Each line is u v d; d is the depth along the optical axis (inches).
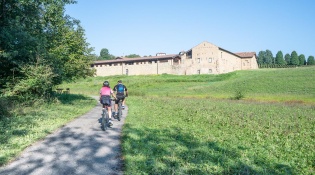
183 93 1750.7
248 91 1708.9
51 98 811.4
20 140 344.8
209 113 679.1
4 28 725.3
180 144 350.3
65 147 326.0
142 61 3398.1
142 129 440.1
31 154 295.1
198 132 444.8
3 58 718.5
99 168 256.4
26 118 511.5
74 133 406.6
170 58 3225.9
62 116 567.8
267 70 2842.0
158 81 2496.3
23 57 764.0
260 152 332.2
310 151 340.5
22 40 740.0
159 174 241.4
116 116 556.7
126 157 282.8
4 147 309.3
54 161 273.9
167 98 1305.4
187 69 3203.7
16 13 797.9
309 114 697.6
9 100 631.2
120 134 406.3
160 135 402.3
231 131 461.1
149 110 733.9
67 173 241.8
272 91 1632.6
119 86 543.2
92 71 1137.4
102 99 445.7
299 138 411.2
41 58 765.3
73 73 1058.7
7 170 246.2
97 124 492.7
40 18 874.1
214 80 2472.9
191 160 283.4
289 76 2159.2
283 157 315.9
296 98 1272.1
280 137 420.2
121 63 3553.2
